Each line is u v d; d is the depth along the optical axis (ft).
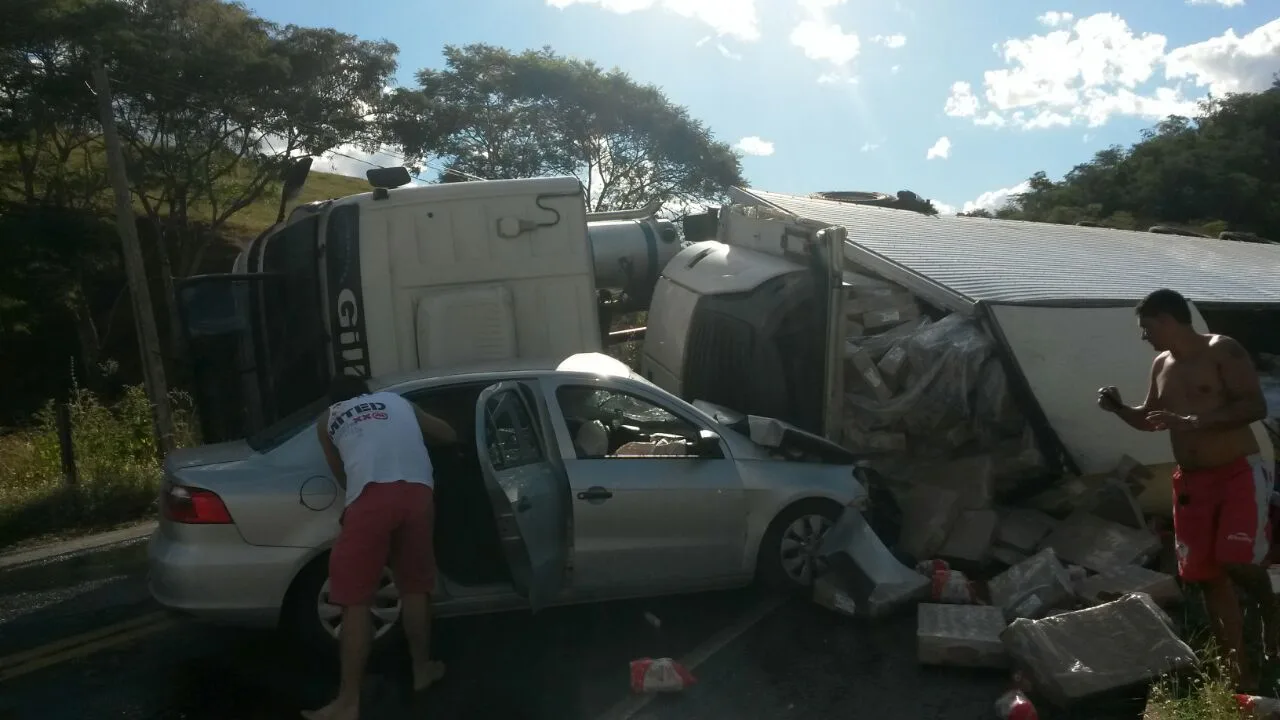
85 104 84.58
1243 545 14.49
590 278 26.73
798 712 15.38
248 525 16.44
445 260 26.04
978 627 17.01
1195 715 13.34
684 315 29.25
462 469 18.19
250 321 27.55
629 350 42.63
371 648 15.67
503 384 17.54
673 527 18.94
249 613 16.49
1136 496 23.09
